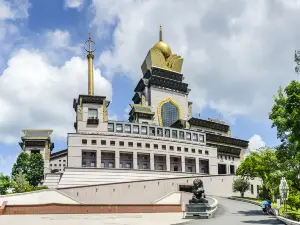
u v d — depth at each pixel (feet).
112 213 176.55
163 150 380.37
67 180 311.27
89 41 463.01
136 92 535.60
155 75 531.50
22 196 241.14
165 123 511.40
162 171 356.38
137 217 152.97
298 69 131.13
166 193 309.42
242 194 289.74
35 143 453.99
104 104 383.24
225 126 492.13
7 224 126.41
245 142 476.95
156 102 515.91
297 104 130.82
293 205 186.70
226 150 451.94
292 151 164.86
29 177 390.83
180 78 552.41
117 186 291.79
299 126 130.41
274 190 208.03
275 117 163.43
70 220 139.95
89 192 280.10
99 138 351.46
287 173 174.40
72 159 336.70
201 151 407.44
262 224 108.88
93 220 139.44
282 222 113.50
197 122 469.98
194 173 378.12
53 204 174.29
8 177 334.24
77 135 345.31
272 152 211.00
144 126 395.34
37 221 136.77
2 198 232.73
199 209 134.21
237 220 122.42
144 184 302.66
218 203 207.72
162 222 126.11
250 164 240.53
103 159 359.05
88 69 453.99
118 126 384.27
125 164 365.81
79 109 376.89
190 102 551.18
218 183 341.62
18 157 402.72
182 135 416.26
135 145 366.22
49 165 450.71
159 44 569.23
